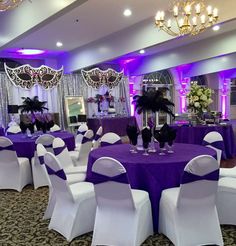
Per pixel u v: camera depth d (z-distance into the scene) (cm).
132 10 557
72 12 561
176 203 237
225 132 608
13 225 304
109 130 1009
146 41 665
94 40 789
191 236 238
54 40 785
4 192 423
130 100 1215
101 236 247
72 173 339
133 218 240
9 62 1010
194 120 650
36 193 415
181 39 830
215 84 1464
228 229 280
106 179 233
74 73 1077
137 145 330
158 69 1062
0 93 923
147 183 266
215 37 808
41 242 264
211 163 228
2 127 837
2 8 413
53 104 1041
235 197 277
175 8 471
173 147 342
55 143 363
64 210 277
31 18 475
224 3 517
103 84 1000
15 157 420
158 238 262
